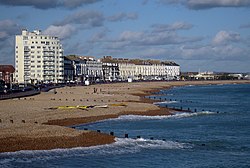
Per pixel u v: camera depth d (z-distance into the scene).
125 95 135.88
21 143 42.84
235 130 60.84
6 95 116.94
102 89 179.75
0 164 36.53
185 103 116.62
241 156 42.19
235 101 129.62
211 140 51.25
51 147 42.62
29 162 37.56
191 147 46.34
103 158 39.94
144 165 38.00
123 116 76.81
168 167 37.53
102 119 71.88
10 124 53.16
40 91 149.25
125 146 45.41
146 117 76.56
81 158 39.66
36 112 72.81
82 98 116.31
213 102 123.75
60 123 64.00
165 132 58.09
